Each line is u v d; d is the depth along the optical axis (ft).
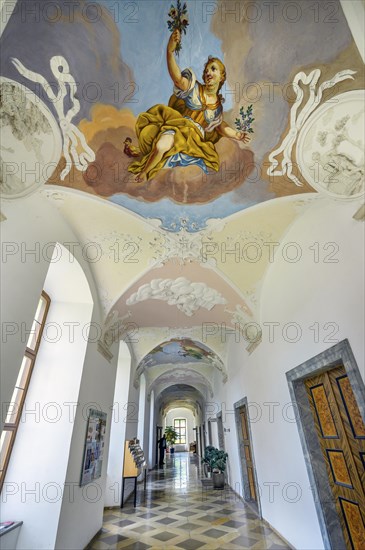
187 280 19.25
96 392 17.93
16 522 11.87
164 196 13.42
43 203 11.81
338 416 12.09
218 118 10.25
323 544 11.91
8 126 8.39
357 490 10.91
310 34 7.97
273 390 17.67
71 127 9.94
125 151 11.18
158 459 60.13
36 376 14.88
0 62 7.68
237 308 20.90
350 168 9.75
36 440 13.48
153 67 9.00
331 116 9.23
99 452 18.38
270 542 16.02
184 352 38.55
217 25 8.23
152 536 17.49
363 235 9.93
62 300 17.13
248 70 8.98
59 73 8.61
